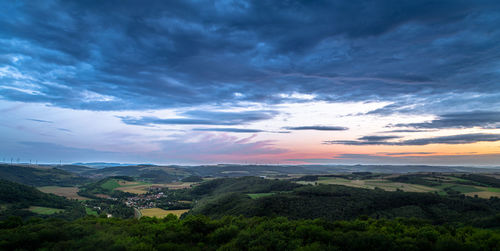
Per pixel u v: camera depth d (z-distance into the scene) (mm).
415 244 25141
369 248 24828
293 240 25594
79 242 24656
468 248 24500
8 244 23281
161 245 24828
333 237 26312
